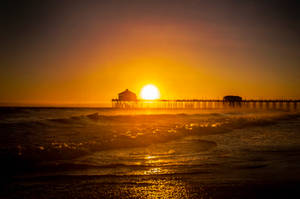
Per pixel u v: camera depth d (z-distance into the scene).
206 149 9.30
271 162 7.26
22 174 5.98
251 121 21.92
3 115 26.53
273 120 23.80
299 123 21.02
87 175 6.02
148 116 29.86
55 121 19.44
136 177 5.92
